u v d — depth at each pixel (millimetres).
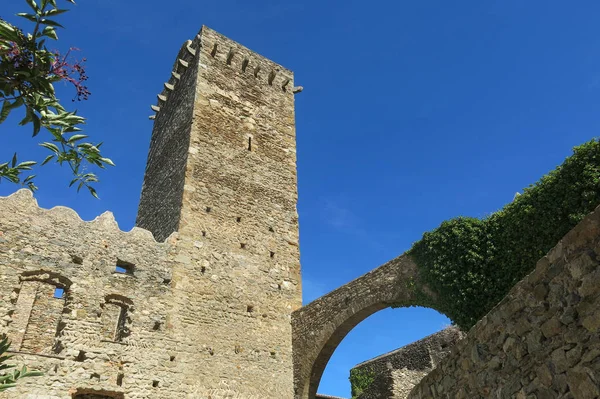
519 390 5797
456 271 14430
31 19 5176
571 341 4984
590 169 11461
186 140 22266
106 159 6055
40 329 17516
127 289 17234
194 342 17641
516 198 13578
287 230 22781
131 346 16359
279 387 18688
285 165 24719
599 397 4523
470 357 7117
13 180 6578
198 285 18797
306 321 19859
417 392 9047
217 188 21500
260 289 20359
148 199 23828
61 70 5102
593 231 4805
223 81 24891
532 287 5746
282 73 28047
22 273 15656
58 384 14617
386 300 16750
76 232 17234
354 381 28938
